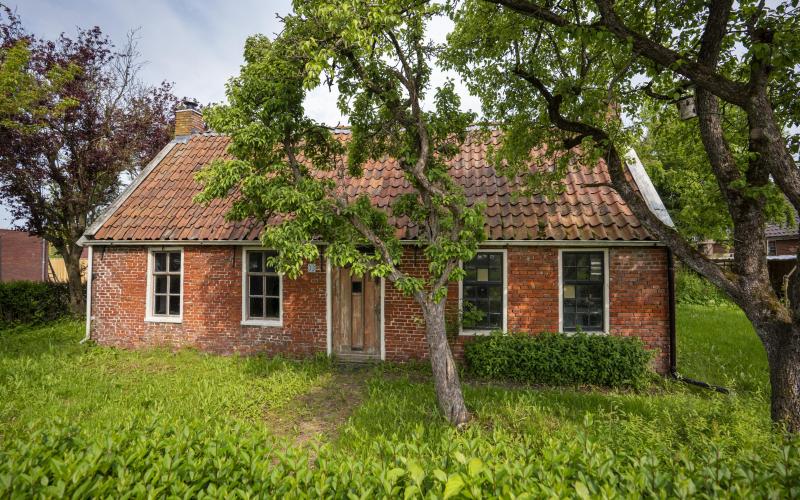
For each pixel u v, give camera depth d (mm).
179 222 10484
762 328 5020
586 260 8805
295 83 6609
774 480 2566
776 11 5172
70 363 9047
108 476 2715
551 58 7852
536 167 10172
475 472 2402
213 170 6324
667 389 7734
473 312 8766
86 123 14305
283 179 6523
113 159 14656
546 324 8750
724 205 6055
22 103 10477
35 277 25656
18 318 13617
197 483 2635
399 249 6566
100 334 10859
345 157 11070
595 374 7789
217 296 10242
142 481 2570
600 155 6402
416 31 6621
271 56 6457
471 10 7211
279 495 2547
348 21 5332
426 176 6602
